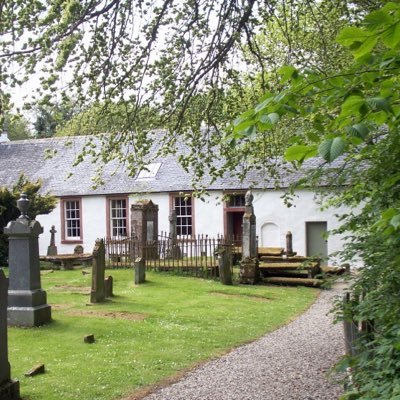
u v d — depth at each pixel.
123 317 12.16
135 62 7.63
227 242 22.64
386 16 1.99
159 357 9.14
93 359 8.85
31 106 6.39
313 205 25.08
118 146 8.11
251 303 15.02
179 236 27.69
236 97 8.76
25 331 10.58
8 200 22.94
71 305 13.46
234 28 7.76
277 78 8.34
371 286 5.33
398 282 4.55
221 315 13.07
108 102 7.61
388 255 4.62
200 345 10.09
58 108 7.04
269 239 25.92
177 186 27.45
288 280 19.03
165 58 7.89
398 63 2.46
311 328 11.90
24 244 11.10
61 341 9.95
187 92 8.09
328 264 24.48
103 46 7.18
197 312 13.27
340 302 6.24
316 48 9.97
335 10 9.20
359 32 2.08
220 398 7.15
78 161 8.27
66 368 8.31
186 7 7.77
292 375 8.19
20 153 33.38
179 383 7.80
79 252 25.75
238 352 9.70
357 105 2.30
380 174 4.25
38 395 7.09
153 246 21.44
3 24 6.14
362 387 3.76
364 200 6.33
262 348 10.02
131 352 9.40
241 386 7.66
